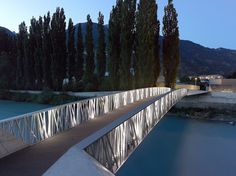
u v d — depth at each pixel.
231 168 25.33
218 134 41.59
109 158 6.56
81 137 11.13
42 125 10.96
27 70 75.19
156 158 27.92
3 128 8.83
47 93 67.12
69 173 2.88
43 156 8.35
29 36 74.81
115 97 21.42
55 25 67.69
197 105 63.41
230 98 62.78
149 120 13.27
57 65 67.75
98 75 61.28
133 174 23.23
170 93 26.88
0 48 88.00
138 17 50.31
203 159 28.03
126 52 51.22
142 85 48.78
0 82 78.56
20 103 67.94
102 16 61.00
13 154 8.62
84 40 65.56
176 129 44.41
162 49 55.09
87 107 15.68
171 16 54.56
